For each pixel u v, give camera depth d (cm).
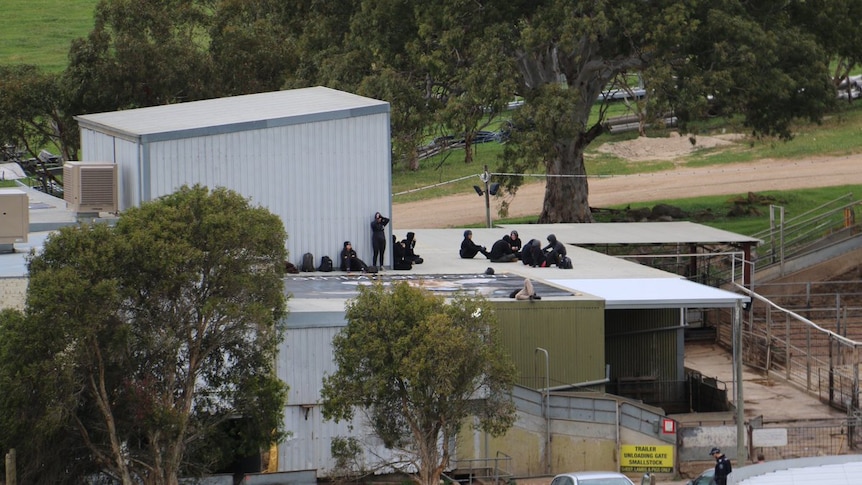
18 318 10625
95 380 11050
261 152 16588
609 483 10500
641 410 13550
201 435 11388
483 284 15825
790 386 17788
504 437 13638
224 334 11444
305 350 13300
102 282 10662
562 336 14300
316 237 16938
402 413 11750
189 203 11469
